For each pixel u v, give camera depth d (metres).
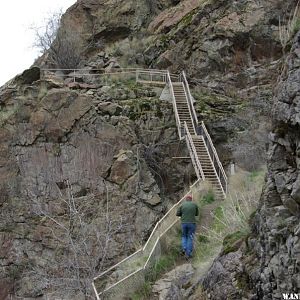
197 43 29.42
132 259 13.56
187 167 22.27
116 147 22.53
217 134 23.83
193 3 33.56
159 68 30.33
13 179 22.91
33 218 21.95
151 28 34.34
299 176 5.91
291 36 7.11
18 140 23.38
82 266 13.07
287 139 6.20
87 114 23.20
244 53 28.06
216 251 10.08
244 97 26.62
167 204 21.36
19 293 20.17
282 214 6.11
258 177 14.78
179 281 9.47
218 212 13.79
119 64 31.58
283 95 6.24
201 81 28.33
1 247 21.81
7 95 24.17
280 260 5.95
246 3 29.30
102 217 20.81
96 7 37.03
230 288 6.83
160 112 24.38
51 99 23.52
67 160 22.75
